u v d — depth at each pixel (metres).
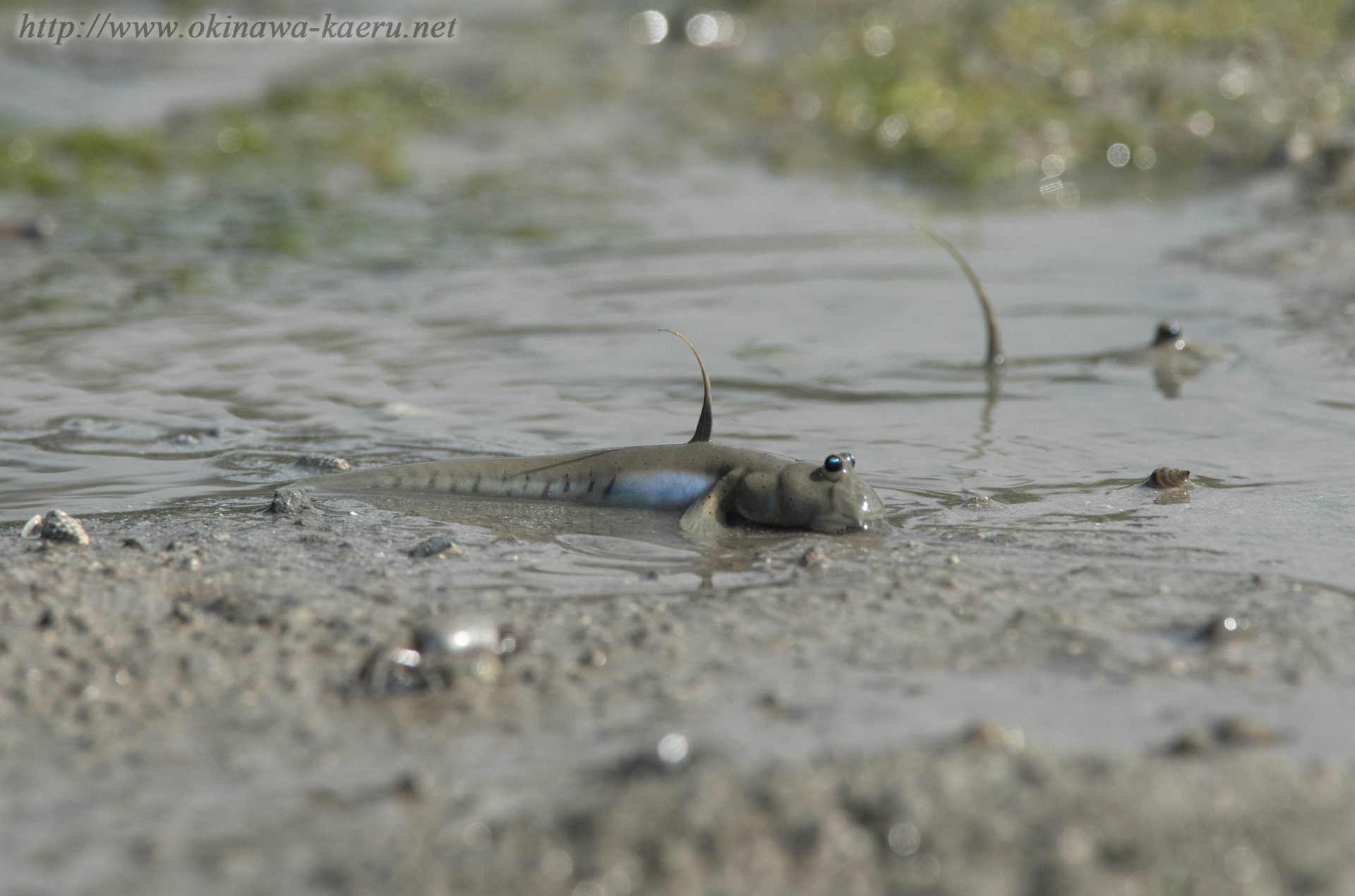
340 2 92.94
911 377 28.22
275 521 20.34
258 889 10.64
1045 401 26.36
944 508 20.42
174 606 16.80
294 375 29.06
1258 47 60.84
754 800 11.36
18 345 31.52
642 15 79.19
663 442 23.95
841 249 41.47
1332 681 13.89
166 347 31.34
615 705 13.74
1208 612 15.92
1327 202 43.44
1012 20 66.69
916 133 56.84
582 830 11.17
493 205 48.62
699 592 17.16
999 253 40.34
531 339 31.88
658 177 53.94
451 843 11.13
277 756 12.91
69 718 13.89
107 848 11.32
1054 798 11.23
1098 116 57.34
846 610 16.28
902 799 11.23
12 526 20.17
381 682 14.41
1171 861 10.48
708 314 33.97
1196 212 45.53
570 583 17.59
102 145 56.16
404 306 35.22
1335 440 23.27
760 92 64.25
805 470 19.73
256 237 43.38
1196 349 28.88
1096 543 18.56
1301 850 10.57
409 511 20.89
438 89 68.69
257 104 66.44
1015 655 14.80
